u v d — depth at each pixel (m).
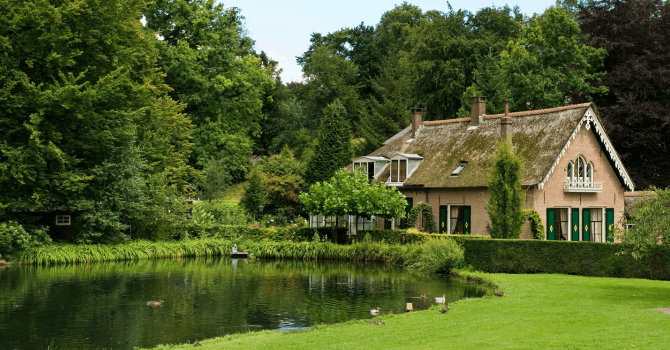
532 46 49.50
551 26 46.56
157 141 39.28
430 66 57.22
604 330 11.75
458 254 27.20
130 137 34.69
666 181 42.19
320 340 12.15
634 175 42.81
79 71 32.25
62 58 30.02
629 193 36.62
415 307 17.88
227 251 37.47
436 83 58.53
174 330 14.97
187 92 49.81
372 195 34.06
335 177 36.47
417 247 30.94
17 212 31.33
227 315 16.83
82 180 31.50
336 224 37.12
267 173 45.09
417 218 36.72
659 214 16.78
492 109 49.38
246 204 41.94
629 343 10.45
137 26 36.94
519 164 27.08
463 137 38.28
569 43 45.72
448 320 13.94
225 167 49.34
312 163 43.88
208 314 16.98
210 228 38.84
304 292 21.05
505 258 25.05
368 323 14.20
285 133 70.88
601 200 34.81
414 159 39.19
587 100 44.31
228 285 22.92
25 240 29.20
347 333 12.81
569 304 15.73
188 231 38.59
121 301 19.11
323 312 17.22
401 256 31.67
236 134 52.75
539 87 44.06
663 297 16.95
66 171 31.12
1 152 29.44
